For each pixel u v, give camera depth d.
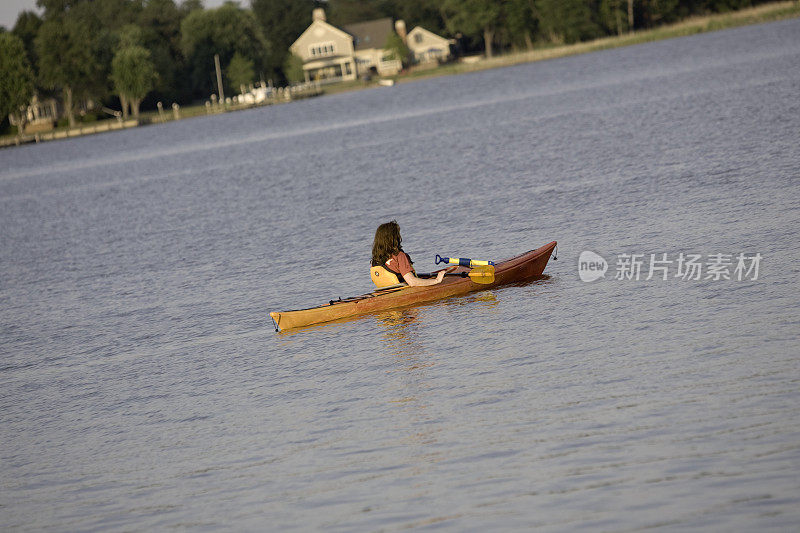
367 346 45.53
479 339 43.69
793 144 84.19
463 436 32.44
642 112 148.25
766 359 34.91
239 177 152.88
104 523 29.86
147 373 47.25
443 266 61.66
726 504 25.42
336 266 67.06
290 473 31.62
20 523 30.67
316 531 27.22
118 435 38.50
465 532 25.95
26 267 90.38
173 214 116.56
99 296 70.12
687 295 44.78
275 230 88.81
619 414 32.22
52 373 50.09
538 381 36.66
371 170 131.62
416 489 28.97
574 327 43.00
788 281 44.03
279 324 50.97
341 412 36.72
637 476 27.70
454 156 132.12
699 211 63.22
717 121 115.06
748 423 29.91
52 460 36.53
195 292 65.69
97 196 157.38
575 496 27.09
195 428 37.81
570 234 64.38
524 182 93.88
